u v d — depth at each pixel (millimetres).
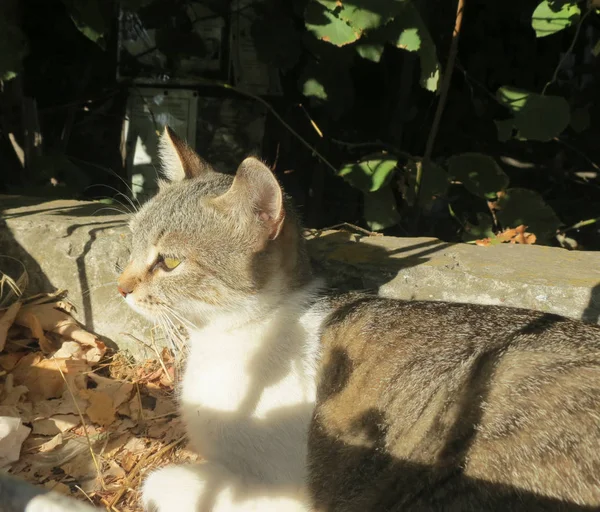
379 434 433
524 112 750
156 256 484
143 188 878
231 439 474
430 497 401
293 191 926
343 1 648
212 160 886
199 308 483
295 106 901
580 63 999
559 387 390
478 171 783
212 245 478
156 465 521
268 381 476
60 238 636
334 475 446
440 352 438
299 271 510
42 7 899
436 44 967
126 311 631
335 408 457
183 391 511
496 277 572
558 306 557
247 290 480
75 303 641
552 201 1012
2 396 564
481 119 1017
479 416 397
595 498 358
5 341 614
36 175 832
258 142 891
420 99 986
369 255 618
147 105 872
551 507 365
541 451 374
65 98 925
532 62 1008
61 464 513
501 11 981
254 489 466
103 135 917
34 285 647
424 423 416
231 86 835
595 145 1017
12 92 851
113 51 900
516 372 405
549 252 640
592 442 367
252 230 479
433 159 976
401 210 903
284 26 801
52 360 598
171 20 840
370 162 738
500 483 379
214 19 856
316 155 854
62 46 912
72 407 562
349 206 948
